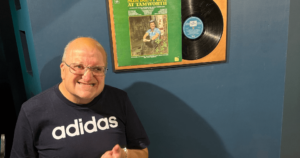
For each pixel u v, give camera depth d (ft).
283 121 5.12
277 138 5.10
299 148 5.37
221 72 4.51
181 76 4.33
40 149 2.97
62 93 3.00
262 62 4.67
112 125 3.18
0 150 3.61
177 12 4.00
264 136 5.02
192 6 4.02
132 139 3.51
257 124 4.93
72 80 2.80
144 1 3.85
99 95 3.18
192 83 4.41
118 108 3.32
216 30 4.25
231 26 4.38
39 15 3.52
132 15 3.85
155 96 4.29
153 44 4.03
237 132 4.86
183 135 4.58
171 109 4.42
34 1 3.47
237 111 4.77
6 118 5.35
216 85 4.55
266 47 4.62
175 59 4.17
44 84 3.72
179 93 4.39
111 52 3.93
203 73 4.42
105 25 3.83
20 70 5.36
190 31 4.12
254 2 4.39
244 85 4.69
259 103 4.84
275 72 4.78
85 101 3.03
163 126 4.44
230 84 4.61
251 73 4.66
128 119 3.44
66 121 2.97
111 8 3.76
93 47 2.84
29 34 3.75
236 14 4.35
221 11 4.19
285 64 4.78
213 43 4.28
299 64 4.96
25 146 2.97
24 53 4.58
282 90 4.90
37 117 2.91
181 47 4.15
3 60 5.13
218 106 4.65
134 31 3.92
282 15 4.57
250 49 4.56
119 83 4.08
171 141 4.55
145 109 4.30
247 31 4.47
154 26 3.96
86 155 2.99
